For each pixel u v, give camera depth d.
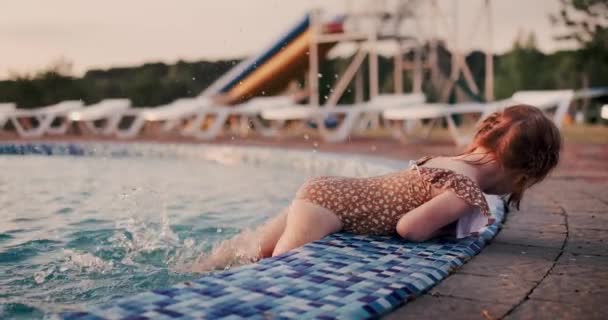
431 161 2.47
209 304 1.49
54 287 2.38
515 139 2.24
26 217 4.09
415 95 12.34
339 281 1.73
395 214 2.37
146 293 1.56
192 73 27.23
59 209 4.46
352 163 6.82
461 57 15.74
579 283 1.82
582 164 6.69
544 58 37.53
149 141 12.34
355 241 2.29
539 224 2.90
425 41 16.67
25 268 2.68
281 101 14.14
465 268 2.02
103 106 16.00
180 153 10.09
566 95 9.50
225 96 16.73
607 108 5.95
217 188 5.90
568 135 13.45
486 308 1.58
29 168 8.05
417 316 1.51
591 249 2.33
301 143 11.30
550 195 4.01
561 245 2.41
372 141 11.72
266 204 4.87
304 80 19.09
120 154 10.64
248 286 1.66
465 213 2.27
